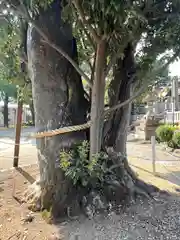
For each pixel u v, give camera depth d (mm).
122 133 4055
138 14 2422
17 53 4176
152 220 3242
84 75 3414
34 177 5535
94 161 3379
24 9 2961
